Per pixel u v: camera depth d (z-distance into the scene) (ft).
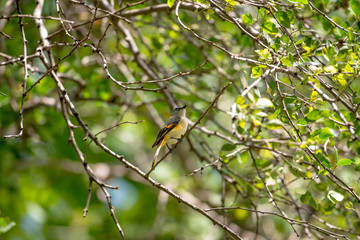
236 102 28.25
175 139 37.14
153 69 44.98
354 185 32.73
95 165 56.44
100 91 46.80
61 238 53.42
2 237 50.29
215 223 27.50
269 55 27.14
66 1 46.42
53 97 51.52
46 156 54.70
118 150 56.80
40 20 34.19
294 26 33.45
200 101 48.01
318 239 35.47
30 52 44.21
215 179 55.67
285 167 31.58
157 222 49.08
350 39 27.02
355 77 26.43
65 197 56.29
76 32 45.57
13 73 46.70
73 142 31.04
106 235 55.26
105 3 38.70
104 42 48.91
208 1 28.63
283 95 27.02
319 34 33.40
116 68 47.19
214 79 47.16
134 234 55.06
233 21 27.78
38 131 50.75
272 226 50.62
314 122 30.42
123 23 47.42
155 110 49.39
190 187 56.03
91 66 47.47
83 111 54.08
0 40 43.88
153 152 58.80
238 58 27.27
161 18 46.93
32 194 54.70
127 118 56.18
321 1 34.76
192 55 45.37
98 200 56.95
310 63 26.03
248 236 49.01
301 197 28.86
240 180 38.37
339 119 29.17
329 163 26.63
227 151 32.48
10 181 54.03
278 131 35.32
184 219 52.19
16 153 51.42
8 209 52.54
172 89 48.98
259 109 28.71
